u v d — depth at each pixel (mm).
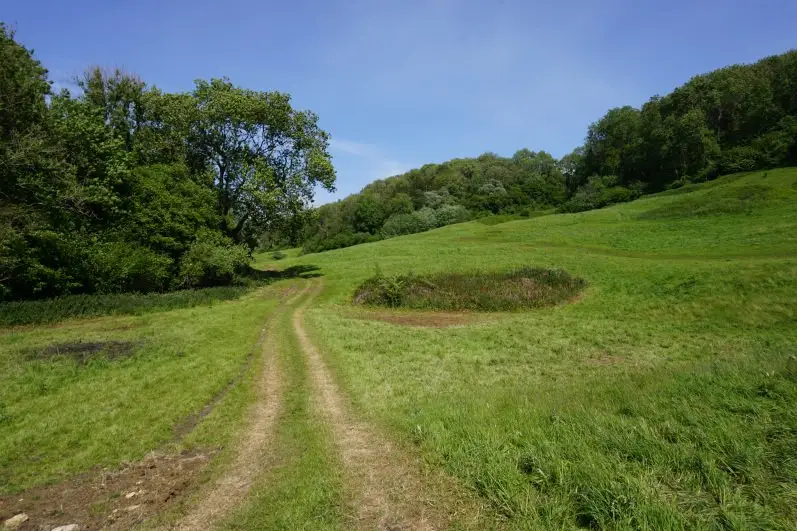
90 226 31594
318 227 120312
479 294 29391
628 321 21328
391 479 5570
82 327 20625
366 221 104125
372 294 31688
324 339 18219
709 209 50188
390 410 8742
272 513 5059
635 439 5508
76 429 8547
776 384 6852
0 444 7871
